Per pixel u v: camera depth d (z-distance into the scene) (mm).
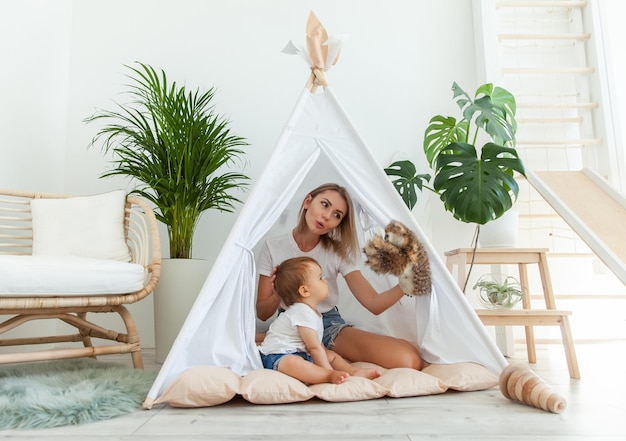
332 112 1555
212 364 1319
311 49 1556
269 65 2533
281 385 1213
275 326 1476
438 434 970
